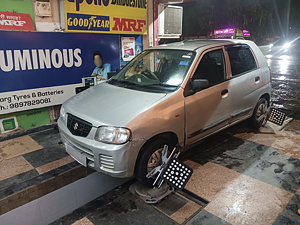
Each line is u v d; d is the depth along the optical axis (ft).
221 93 12.21
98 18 16.07
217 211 9.21
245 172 11.62
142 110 9.43
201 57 11.68
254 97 14.73
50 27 14.32
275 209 9.23
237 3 72.74
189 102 10.77
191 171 9.69
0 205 8.63
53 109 15.57
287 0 76.43
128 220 9.14
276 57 56.70
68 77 15.51
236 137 15.31
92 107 10.23
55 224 9.66
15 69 13.37
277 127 16.83
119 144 8.76
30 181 9.62
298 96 24.72
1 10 12.57
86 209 10.24
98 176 10.92
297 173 11.48
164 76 11.57
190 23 80.12
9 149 12.39
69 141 10.34
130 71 13.04
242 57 14.12
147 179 9.91
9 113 13.92
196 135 11.59
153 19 19.79
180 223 8.82
